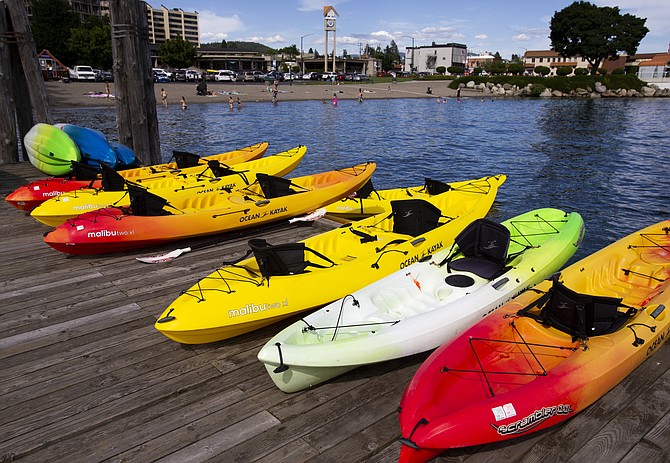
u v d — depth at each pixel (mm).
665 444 3939
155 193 9773
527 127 33812
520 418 3799
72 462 3830
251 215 9211
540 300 5188
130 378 4855
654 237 7508
